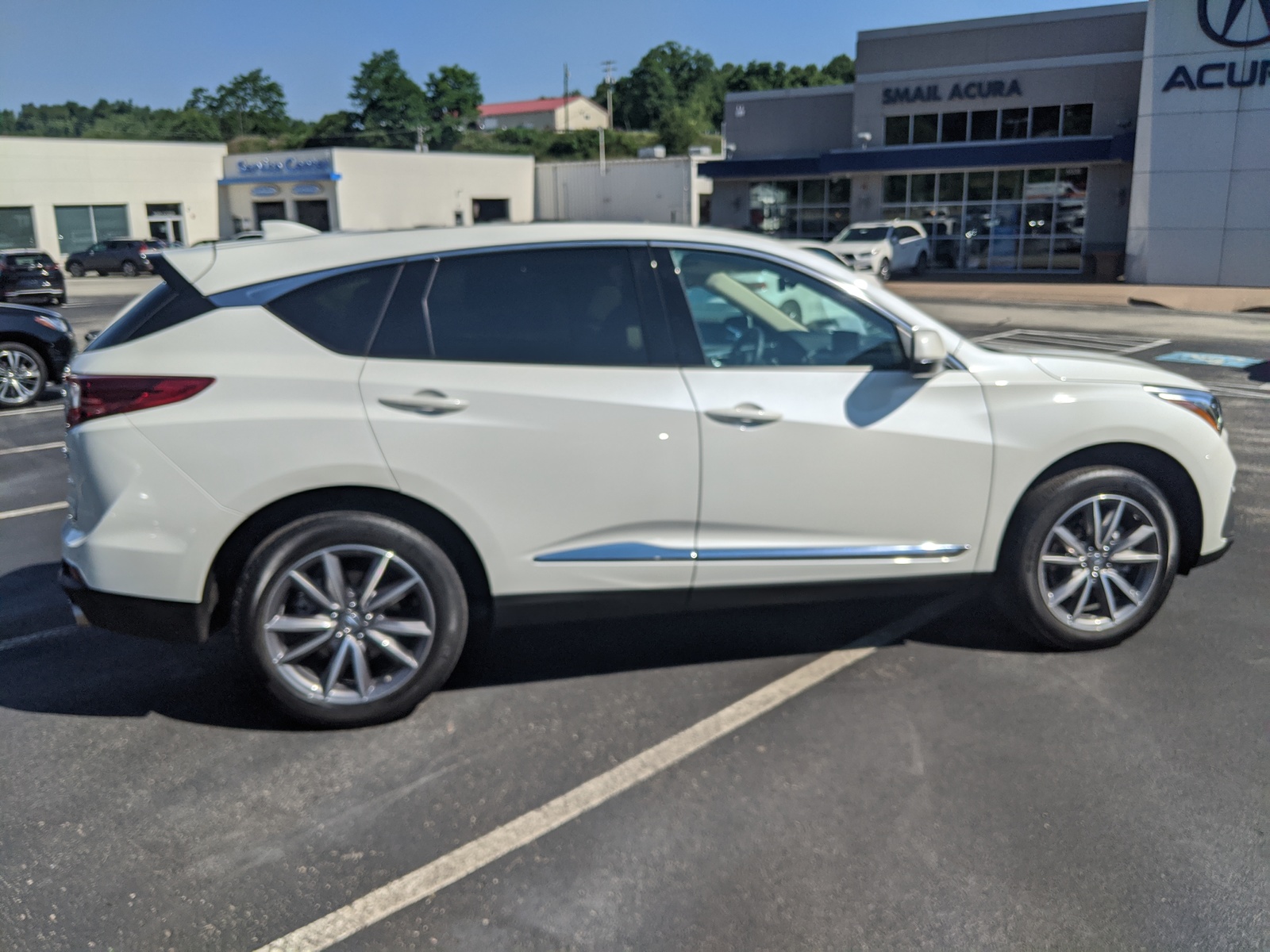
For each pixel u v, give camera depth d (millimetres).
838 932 2498
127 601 3336
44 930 2539
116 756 3371
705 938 2486
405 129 101562
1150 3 23938
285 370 3311
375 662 3645
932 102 30984
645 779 3188
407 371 3361
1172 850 2795
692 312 3594
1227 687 3758
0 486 7215
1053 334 16625
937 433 3707
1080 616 4008
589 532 3529
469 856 2820
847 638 4246
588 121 135000
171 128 111062
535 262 3514
